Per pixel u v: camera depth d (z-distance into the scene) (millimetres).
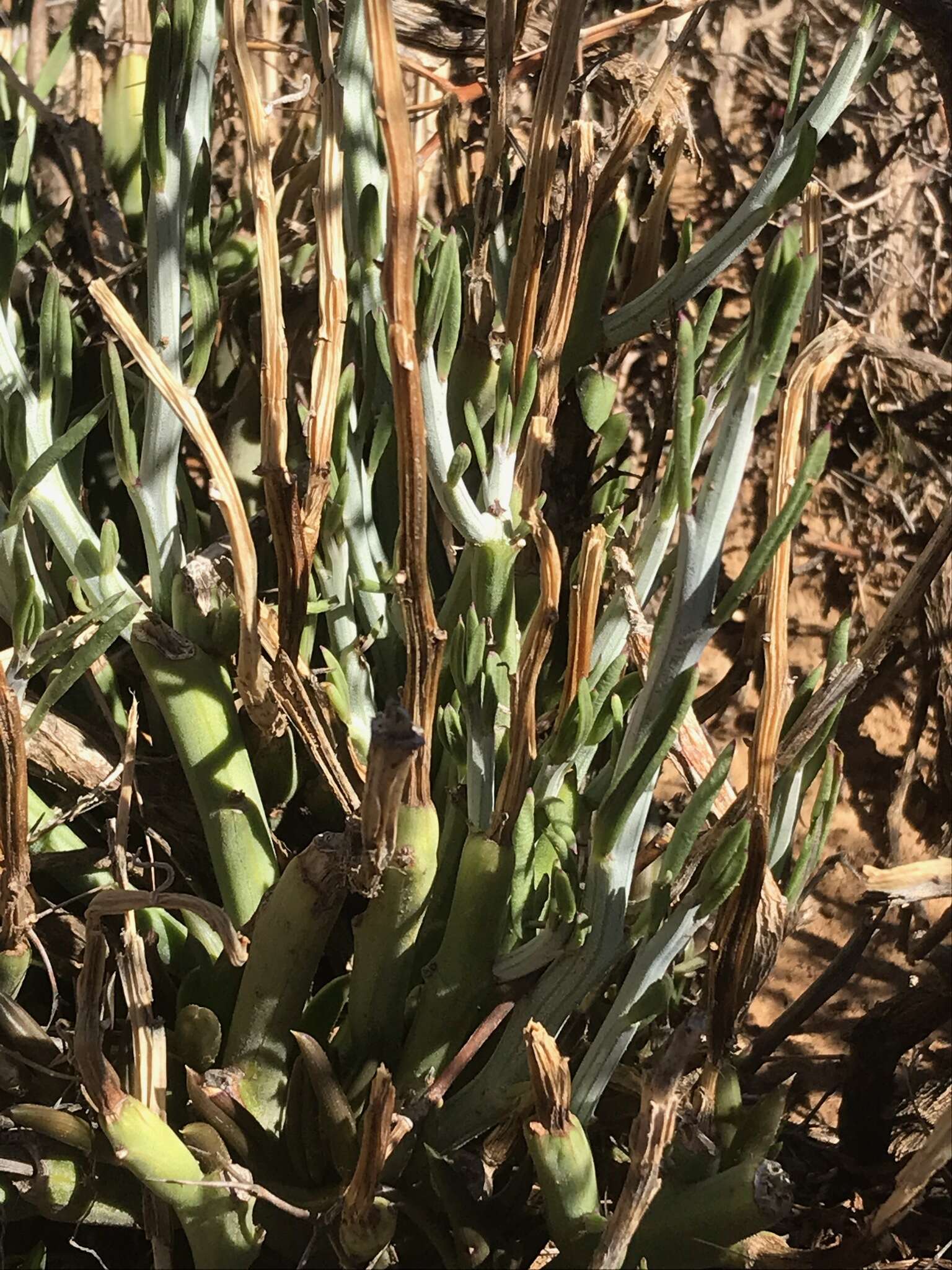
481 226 306
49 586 312
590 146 276
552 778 264
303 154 450
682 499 207
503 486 276
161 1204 263
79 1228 294
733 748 223
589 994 272
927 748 501
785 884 293
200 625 275
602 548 239
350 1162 258
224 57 468
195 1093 254
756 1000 431
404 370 215
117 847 271
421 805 249
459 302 261
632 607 260
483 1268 260
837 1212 304
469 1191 269
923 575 286
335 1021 296
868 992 429
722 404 273
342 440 287
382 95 194
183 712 276
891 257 550
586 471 344
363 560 301
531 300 276
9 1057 272
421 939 293
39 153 460
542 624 239
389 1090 225
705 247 299
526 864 263
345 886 254
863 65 289
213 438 246
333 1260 273
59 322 291
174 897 237
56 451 267
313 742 280
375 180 295
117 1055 276
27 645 256
